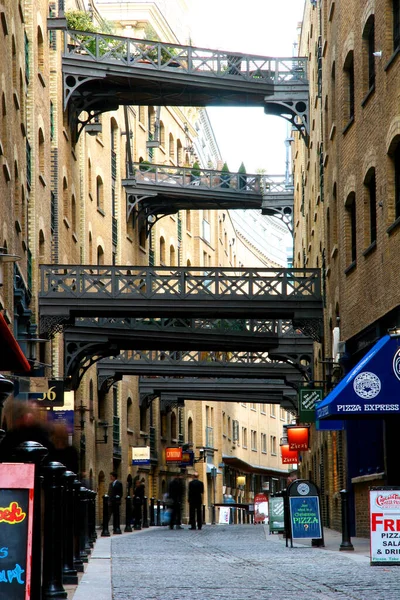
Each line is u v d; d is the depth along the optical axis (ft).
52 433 90.58
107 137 194.80
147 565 67.00
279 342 158.61
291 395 217.97
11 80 104.22
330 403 82.53
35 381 110.52
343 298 112.06
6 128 100.73
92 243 181.37
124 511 203.82
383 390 82.38
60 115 152.25
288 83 162.71
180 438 267.59
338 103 114.93
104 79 157.69
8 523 27.66
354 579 52.70
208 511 293.43
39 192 133.59
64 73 154.10
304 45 191.52
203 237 289.94
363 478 100.83
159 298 136.46
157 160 242.17
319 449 162.30
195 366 187.11
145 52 158.40
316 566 63.36
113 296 135.95
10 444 84.94
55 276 134.41
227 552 84.12
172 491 169.17
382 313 90.84
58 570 42.96
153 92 163.73
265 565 65.51
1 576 27.43
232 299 137.59
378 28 91.81
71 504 52.70
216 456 306.55
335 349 114.73
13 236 105.09
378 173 92.27
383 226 90.02
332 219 125.39
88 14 161.58
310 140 170.60
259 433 394.93
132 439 213.46
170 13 260.83
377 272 93.25
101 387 185.37
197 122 295.07
